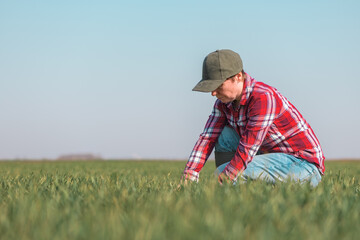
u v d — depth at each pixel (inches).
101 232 92.9
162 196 139.6
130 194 147.7
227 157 199.3
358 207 124.9
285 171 178.7
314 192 143.9
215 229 94.8
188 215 106.9
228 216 108.4
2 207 128.6
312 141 183.0
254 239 89.0
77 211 118.7
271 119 171.5
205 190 142.7
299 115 183.6
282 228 98.4
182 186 164.1
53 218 108.6
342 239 91.8
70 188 176.7
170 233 95.0
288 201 124.8
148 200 133.7
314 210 117.7
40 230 96.4
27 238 92.3
